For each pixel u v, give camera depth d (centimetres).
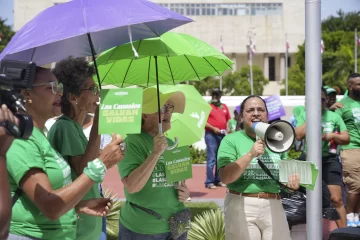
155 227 486
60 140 411
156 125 486
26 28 398
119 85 593
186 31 8812
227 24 8831
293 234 641
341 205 830
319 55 521
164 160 481
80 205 405
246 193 525
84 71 426
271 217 524
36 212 354
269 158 529
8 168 339
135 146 478
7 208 273
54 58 465
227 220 539
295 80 7394
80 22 380
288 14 8881
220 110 1366
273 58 9050
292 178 501
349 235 440
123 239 499
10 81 290
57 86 373
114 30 449
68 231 368
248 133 540
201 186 1412
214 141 1362
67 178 368
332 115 838
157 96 471
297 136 827
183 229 494
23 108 281
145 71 581
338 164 835
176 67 582
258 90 7069
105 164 356
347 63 7131
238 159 511
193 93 624
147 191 482
